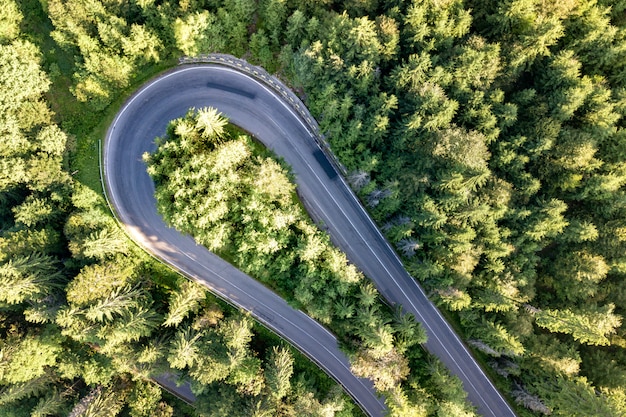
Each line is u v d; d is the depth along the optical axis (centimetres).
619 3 5228
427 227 5081
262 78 5956
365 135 5244
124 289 5431
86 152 5934
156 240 5997
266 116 6031
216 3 5347
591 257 5144
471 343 5781
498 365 5659
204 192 4972
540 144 4962
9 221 6084
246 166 5159
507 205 5097
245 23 5541
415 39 4962
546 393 5138
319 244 5144
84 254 5322
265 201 5097
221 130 4997
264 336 6050
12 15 5569
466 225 4916
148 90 5972
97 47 5388
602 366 5106
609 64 5272
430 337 5959
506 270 5138
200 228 5112
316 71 5100
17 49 5469
